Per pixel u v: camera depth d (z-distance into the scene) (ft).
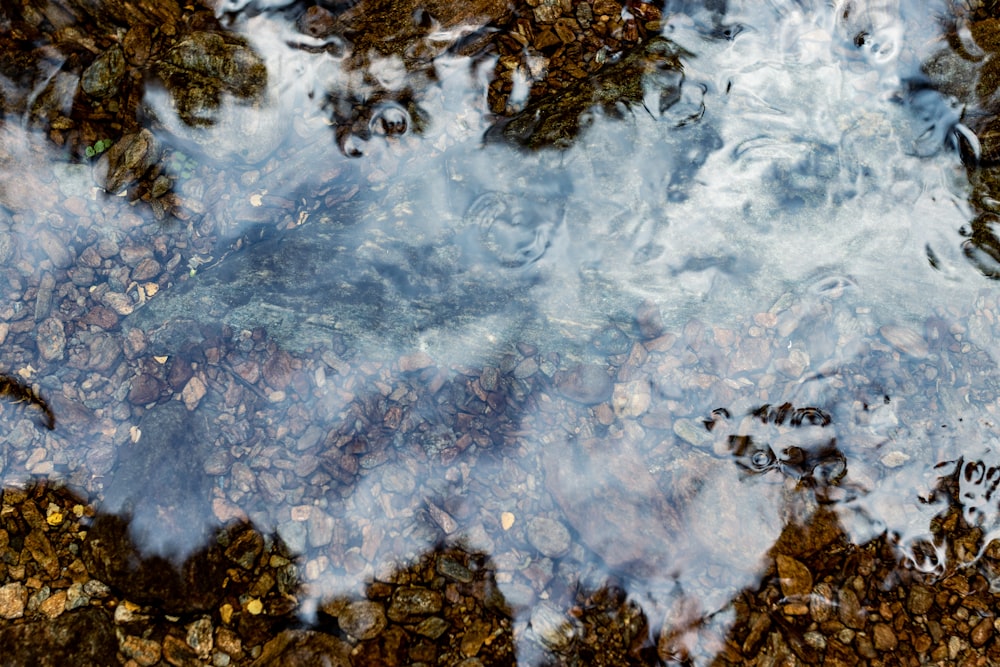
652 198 4.75
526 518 4.42
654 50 4.97
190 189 4.71
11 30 4.75
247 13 4.87
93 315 4.55
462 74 4.97
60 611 4.21
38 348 4.50
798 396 4.58
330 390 4.52
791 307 4.65
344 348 4.57
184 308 4.57
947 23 4.96
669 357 4.60
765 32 5.03
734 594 4.35
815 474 4.49
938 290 4.68
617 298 4.66
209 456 4.40
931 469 4.51
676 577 4.35
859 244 4.72
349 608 4.28
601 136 4.80
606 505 4.40
